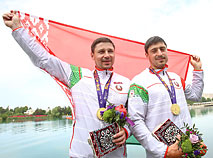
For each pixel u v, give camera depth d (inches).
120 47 136.2
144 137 76.7
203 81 108.3
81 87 86.1
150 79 89.2
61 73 88.5
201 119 808.3
